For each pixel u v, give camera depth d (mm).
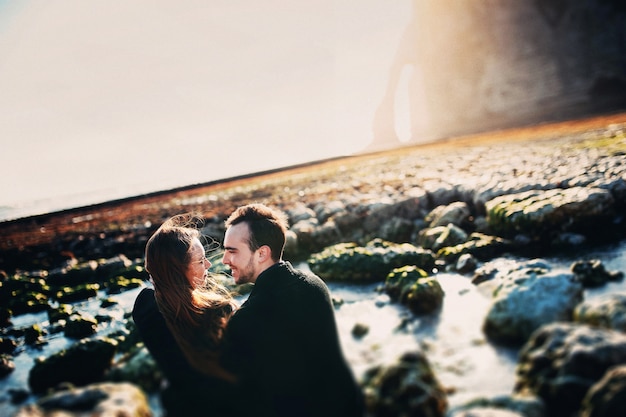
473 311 3693
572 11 61375
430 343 3193
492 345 3004
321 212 9625
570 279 3184
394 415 2162
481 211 7574
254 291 3094
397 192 10953
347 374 2311
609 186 6105
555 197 5977
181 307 3289
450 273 5086
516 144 22359
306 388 2234
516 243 5707
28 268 10336
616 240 5055
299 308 2660
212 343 2977
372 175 18812
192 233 3641
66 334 4809
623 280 3791
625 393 1794
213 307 3555
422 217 8320
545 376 2223
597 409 1857
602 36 58906
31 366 3986
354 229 8117
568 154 11930
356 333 3590
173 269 3314
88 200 69875
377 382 2371
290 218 9688
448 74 81688
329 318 2662
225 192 24094
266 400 2297
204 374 2617
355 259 5562
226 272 6051
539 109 66500
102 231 14336
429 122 88688
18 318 6113
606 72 58688
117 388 2451
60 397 2322
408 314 3875
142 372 3207
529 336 2900
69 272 8281
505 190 7434
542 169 9438
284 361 2393
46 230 18469
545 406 2111
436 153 29672
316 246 7645
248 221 3223
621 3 56562
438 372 2758
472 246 5586
